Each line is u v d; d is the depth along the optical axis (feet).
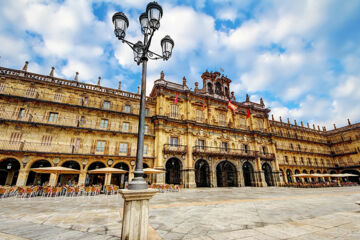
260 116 137.80
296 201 46.60
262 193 69.56
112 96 95.14
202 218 28.04
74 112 84.33
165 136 98.22
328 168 167.22
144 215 16.28
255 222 25.41
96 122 87.61
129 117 95.35
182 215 30.27
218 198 53.57
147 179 90.43
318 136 181.68
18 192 51.55
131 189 16.40
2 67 75.87
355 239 17.92
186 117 107.86
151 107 104.53
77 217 28.45
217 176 118.62
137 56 28.45
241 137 123.44
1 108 71.87
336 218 27.12
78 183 75.41
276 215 29.94
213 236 19.43
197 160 101.60
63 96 84.48
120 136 89.66
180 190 81.82
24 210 34.30
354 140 163.63
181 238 18.84
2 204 41.57
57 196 56.59
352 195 59.57
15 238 18.56
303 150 161.27
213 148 109.70
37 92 79.61
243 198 53.52
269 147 132.98
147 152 93.76
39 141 74.43
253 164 119.34
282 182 127.85
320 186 104.94
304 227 22.54
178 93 111.04
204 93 121.29
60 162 74.64
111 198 52.60
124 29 22.94
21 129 72.64
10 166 70.23
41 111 78.23
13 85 75.92
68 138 79.56
